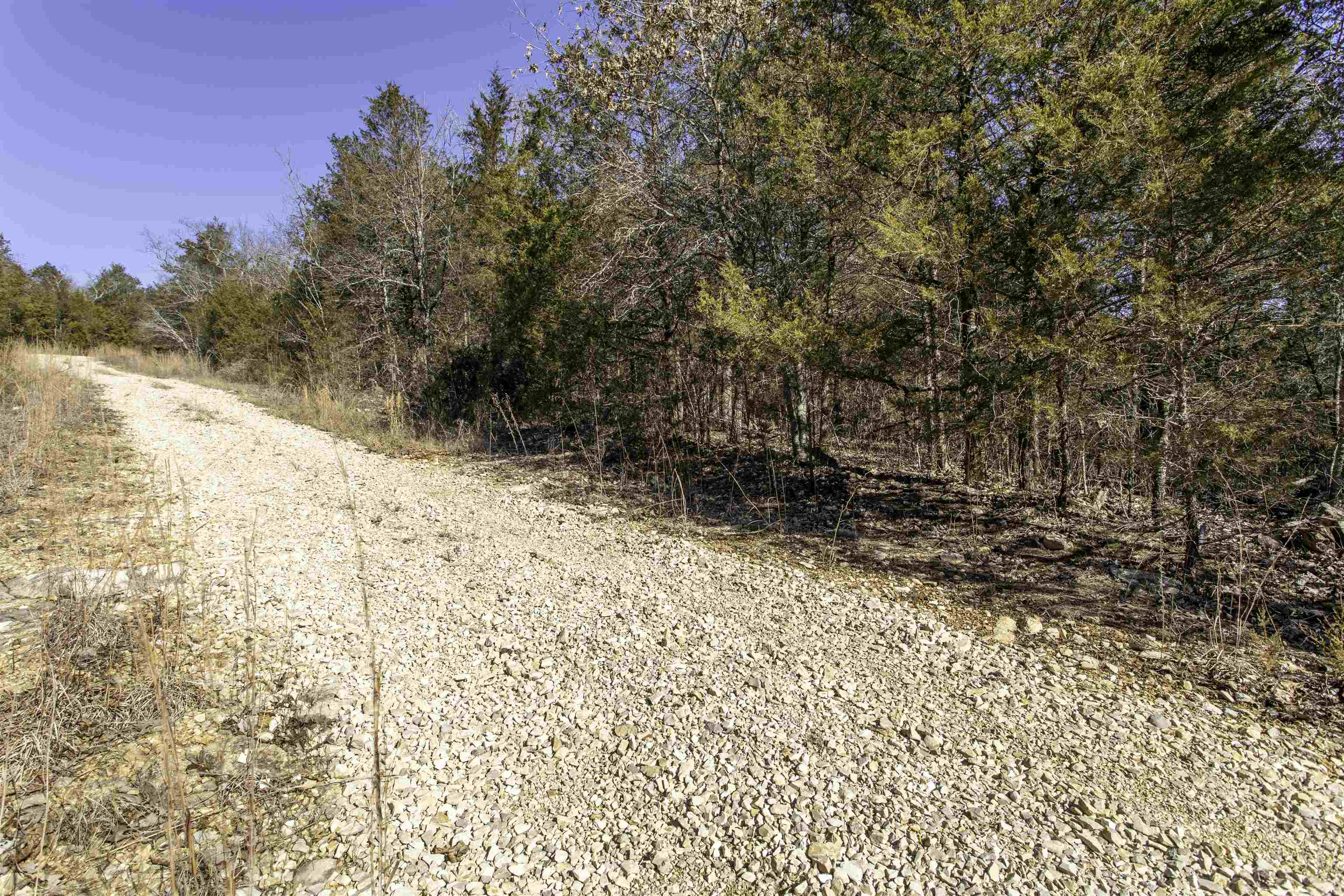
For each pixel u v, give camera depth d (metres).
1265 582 5.27
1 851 2.58
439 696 3.95
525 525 7.38
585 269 10.75
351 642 4.50
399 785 3.19
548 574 5.82
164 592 4.46
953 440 8.80
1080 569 5.83
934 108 7.02
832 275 8.37
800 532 7.09
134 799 2.90
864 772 3.24
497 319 12.97
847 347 6.68
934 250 5.89
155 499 7.17
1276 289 5.30
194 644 4.21
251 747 3.29
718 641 4.58
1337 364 6.75
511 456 11.47
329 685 3.94
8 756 2.97
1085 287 5.59
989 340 6.41
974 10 6.30
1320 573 5.39
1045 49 5.82
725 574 5.82
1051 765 3.28
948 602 5.23
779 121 7.27
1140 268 5.12
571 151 10.78
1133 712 3.72
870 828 2.88
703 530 7.23
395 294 17.70
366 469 10.20
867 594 5.36
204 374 25.84
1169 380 5.58
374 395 18.86
